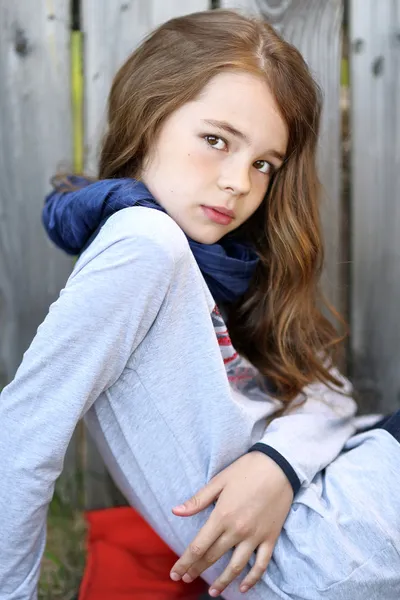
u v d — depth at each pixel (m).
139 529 1.42
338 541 0.96
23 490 0.93
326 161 1.60
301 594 0.96
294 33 1.55
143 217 0.93
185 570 0.97
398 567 0.97
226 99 1.03
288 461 1.00
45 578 1.32
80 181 1.29
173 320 0.96
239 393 1.17
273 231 1.23
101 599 1.20
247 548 0.96
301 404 1.19
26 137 1.48
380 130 1.62
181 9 1.50
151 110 1.08
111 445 1.05
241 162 1.05
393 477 1.02
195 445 1.01
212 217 1.06
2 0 1.43
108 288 0.91
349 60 1.59
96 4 1.46
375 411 1.70
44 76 1.47
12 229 1.51
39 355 0.93
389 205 1.65
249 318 1.28
